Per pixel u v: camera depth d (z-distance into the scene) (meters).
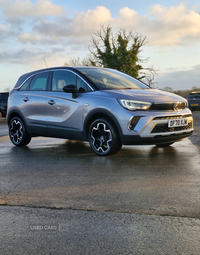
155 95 5.05
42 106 6.02
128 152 5.41
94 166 4.41
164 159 4.74
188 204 2.75
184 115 5.05
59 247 2.03
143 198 2.96
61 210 2.69
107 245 2.04
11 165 4.68
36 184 3.56
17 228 2.34
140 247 2.00
